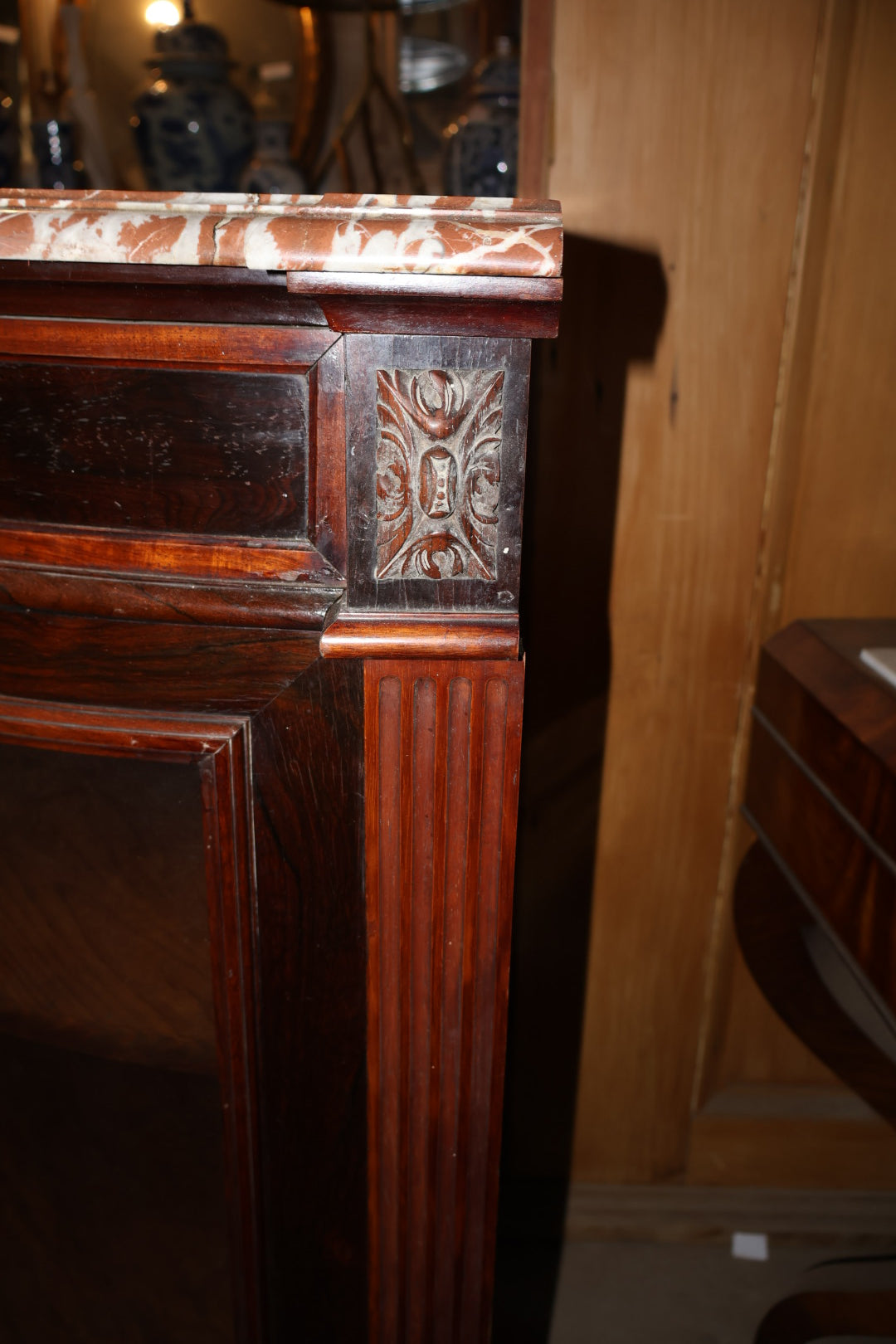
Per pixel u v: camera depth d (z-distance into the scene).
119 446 0.53
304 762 0.57
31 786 0.60
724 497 1.04
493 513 0.52
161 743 0.56
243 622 0.55
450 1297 0.70
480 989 0.61
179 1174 0.66
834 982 0.94
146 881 0.60
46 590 0.56
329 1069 0.64
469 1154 0.66
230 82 1.05
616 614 1.08
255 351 0.50
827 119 0.91
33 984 0.64
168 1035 0.63
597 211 0.96
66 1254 0.70
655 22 0.90
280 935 0.61
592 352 0.99
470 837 0.58
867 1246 1.23
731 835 1.15
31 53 1.13
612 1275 1.20
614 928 1.19
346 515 0.52
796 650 0.98
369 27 1.20
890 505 1.04
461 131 1.06
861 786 0.82
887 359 0.99
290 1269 0.68
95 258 0.46
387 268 0.45
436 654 0.53
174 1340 0.71
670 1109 1.25
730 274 0.97
